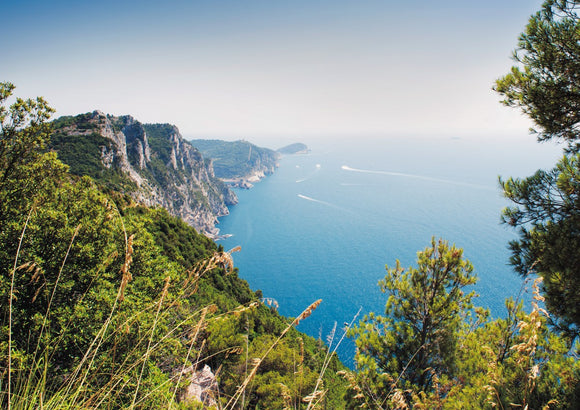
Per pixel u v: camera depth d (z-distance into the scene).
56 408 2.16
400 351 10.45
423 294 10.53
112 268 14.91
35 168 15.63
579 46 6.43
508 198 7.42
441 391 8.38
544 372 6.37
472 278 9.97
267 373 14.71
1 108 14.73
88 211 15.83
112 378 2.29
